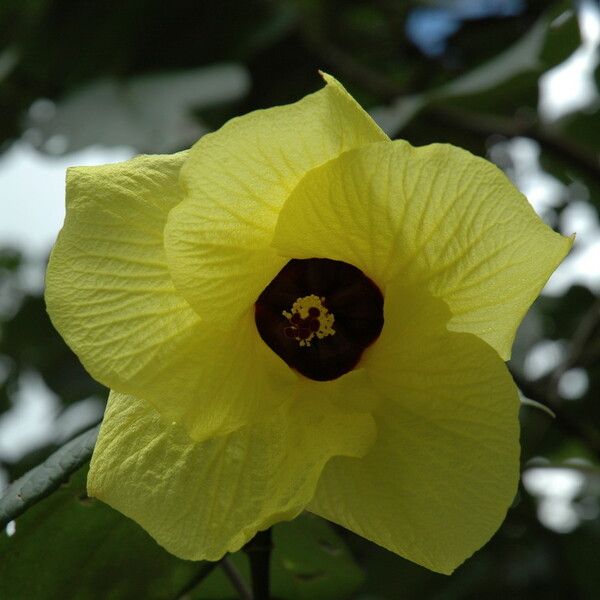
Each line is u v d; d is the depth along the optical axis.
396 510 0.35
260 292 0.35
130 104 0.55
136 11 0.57
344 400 0.34
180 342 0.35
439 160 0.32
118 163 0.35
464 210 0.33
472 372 0.34
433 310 0.34
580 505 0.57
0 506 0.36
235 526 0.35
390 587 0.55
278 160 0.33
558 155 0.55
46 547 0.39
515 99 0.54
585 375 0.56
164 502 0.35
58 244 0.34
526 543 0.56
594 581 0.56
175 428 0.35
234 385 0.35
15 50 0.57
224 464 0.35
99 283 0.34
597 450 0.48
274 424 0.35
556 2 0.53
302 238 0.34
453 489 0.34
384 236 0.34
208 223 0.33
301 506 0.34
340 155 0.32
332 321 0.35
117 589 0.40
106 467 0.35
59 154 0.53
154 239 0.34
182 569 0.40
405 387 0.35
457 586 0.55
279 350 0.36
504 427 0.34
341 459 0.35
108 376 0.34
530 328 0.52
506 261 0.33
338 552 0.43
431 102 0.50
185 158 0.35
